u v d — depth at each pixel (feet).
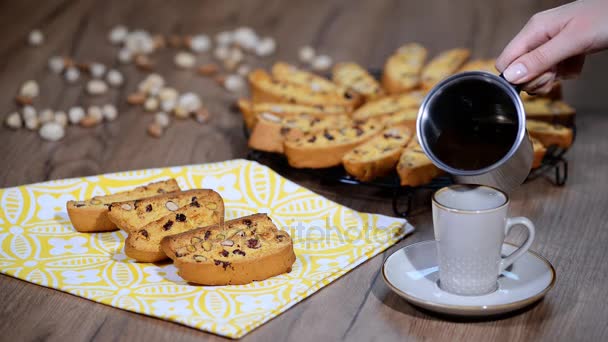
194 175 4.09
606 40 3.59
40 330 3.40
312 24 6.22
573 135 4.33
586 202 4.06
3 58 5.66
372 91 4.83
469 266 3.39
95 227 3.84
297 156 4.20
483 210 3.33
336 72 5.06
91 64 5.46
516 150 3.49
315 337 3.35
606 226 3.89
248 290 3.51
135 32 6.03
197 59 5.69
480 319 3.40
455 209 3.34
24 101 5.04
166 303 3.45
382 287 3.56
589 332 3.35
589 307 3.45
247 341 3.34
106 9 6.61
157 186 3.99
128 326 3.40
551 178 4.25
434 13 6.30
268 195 4.00
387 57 5.52
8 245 3.76
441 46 5.65
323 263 3.64
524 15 6.10
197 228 3.64
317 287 3.53
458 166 3.57
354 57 5.56
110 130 4.81
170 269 3.63
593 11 3.60
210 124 4.86
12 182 4.33
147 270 3.63
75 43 5.94
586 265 3.66
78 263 3.67
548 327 3.37
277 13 6.47
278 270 3.57
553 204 4.05
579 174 4.28
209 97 5.16
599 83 5.10
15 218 3.90
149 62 5.63
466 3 6.45
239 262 3.51
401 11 6.39
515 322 3.39
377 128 4.34
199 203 3.78
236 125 4.84
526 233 3.87
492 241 3.36
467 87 3.54
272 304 3.43
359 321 3.41
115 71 5.31
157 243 3.66
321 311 3.46
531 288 3.41
